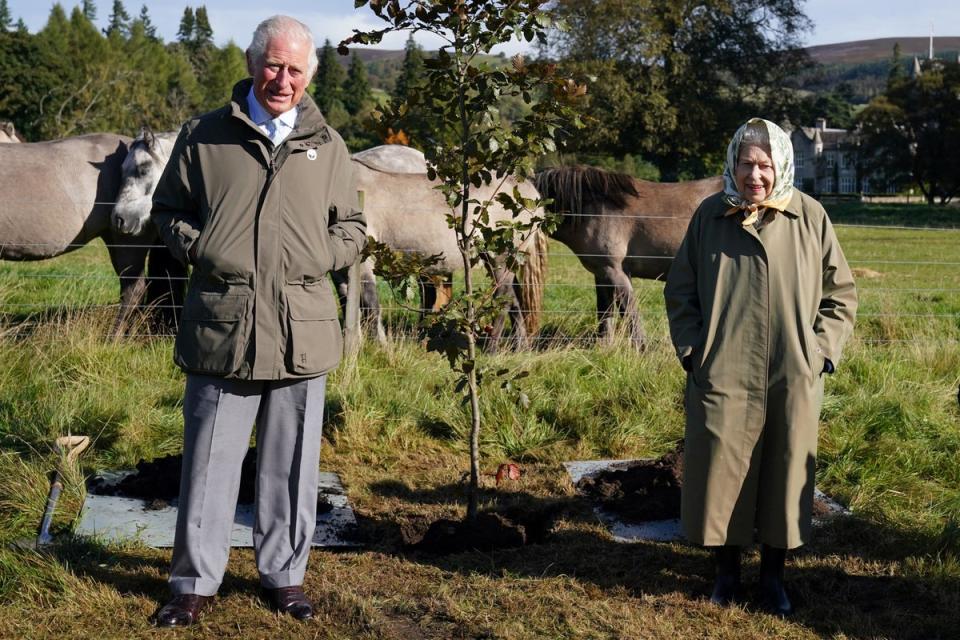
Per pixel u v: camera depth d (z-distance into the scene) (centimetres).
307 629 352
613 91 4116
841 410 623
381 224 781
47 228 759
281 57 327
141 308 780
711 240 365
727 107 4644
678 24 4453
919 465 542
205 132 339
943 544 434
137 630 346
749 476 360
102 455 534
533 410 612
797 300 354
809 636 356
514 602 377
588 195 811
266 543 364
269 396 353
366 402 610
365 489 505
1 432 550
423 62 401
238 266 333
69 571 385
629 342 743
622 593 388
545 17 398
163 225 343
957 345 789
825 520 468
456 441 580
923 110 7000
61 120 3984
